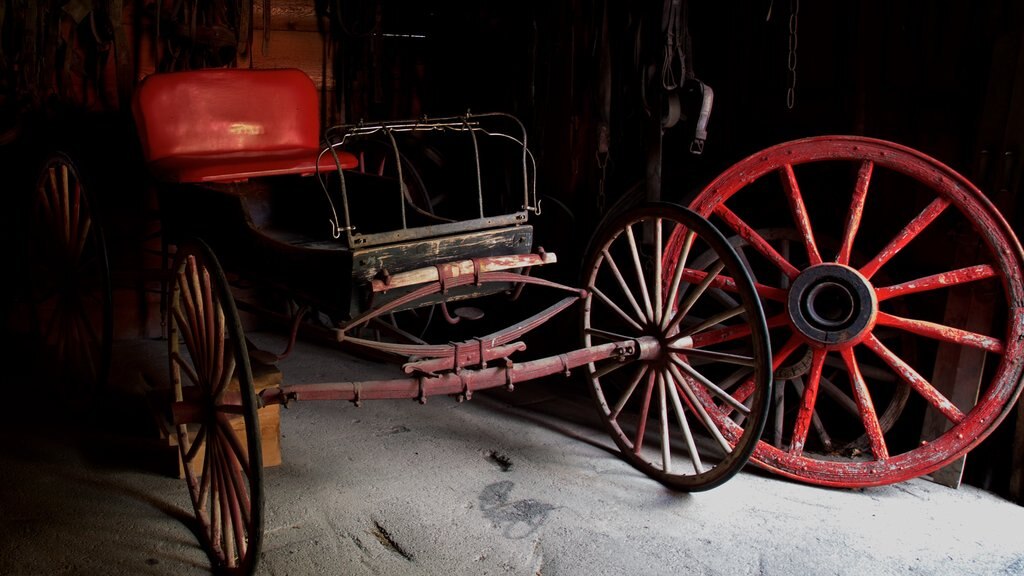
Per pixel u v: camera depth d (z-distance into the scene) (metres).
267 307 5.04
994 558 2.89
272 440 3.40
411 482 3.36
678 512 3.18
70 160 3.67
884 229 3.74
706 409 3.46
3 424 3.69
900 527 3.07
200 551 2.89
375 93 5.05
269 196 4.01
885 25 3.66
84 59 4.50
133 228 4.71
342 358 4.64
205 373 2.82
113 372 4.31
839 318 3.27
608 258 3.48
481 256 3.03
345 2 4.99
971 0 3.40
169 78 3.73
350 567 2.82
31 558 2.79
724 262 3.07
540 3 4.68
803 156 3.38
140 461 3.45
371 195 3.64
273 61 4.90
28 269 4.14
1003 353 3.12
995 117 3.22
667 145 4.41
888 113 3.70
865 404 3.27
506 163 4.91
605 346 3.27
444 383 3.00
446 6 5.12
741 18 4.13
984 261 3.23
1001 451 3.34
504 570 2.82
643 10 3.83
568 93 4.66
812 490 3.34
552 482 3.39
